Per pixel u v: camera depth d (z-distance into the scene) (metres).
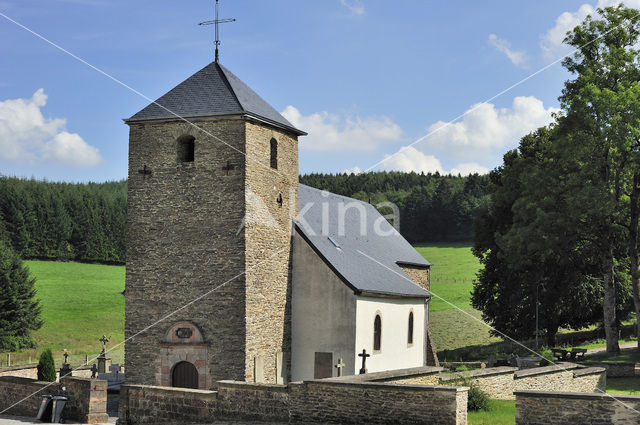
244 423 22.44
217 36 33.72
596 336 63.38
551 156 52.12
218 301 30.45
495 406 24.36
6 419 28.56
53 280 100.25
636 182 44.91
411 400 19.77
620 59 43.69
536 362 39.16
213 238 30.72
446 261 118.12
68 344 71.62
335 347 32.91
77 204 118.38
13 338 69.12
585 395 17.86
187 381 30.81
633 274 45.22
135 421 25.08
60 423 27.69
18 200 112.56
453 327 72.75
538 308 55.56
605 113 42.47
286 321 33.38
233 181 30.58
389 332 36.88
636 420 17.31
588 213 43.31
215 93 31.75
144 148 31.97
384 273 39.47
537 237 46.28
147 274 31.59
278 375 32.44
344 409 20.88
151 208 31.72
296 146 35.25
